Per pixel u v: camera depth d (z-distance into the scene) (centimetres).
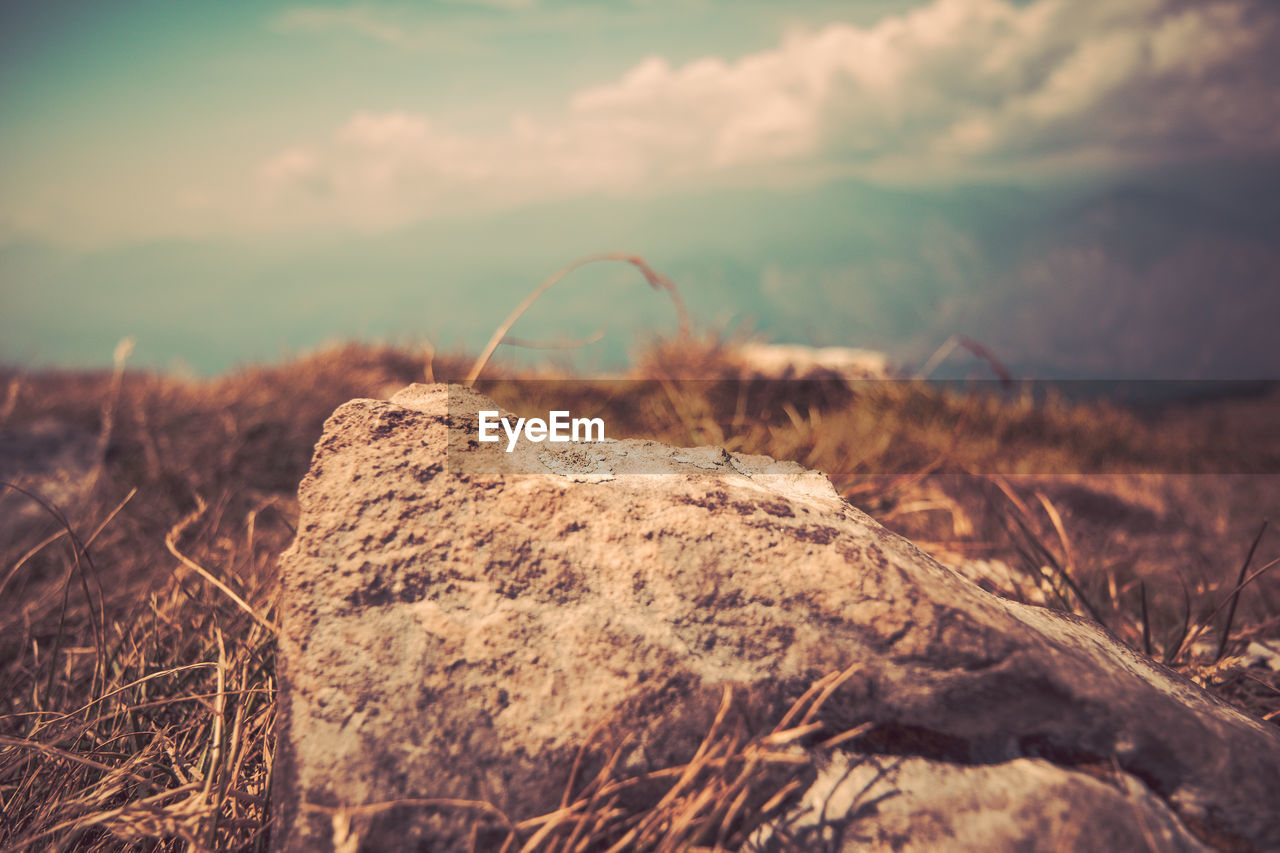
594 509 46
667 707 42
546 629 44
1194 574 102
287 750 42
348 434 49
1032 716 41
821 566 44
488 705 42
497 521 46
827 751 42
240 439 143
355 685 42
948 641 41
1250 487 174
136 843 46
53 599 78
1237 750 41
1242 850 39
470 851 40
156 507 113
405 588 45
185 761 50
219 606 65
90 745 53
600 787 41
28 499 109
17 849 44
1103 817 39
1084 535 110
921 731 42
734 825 41
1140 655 48
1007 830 39
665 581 44
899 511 95
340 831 39
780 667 42
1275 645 69
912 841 39
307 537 46
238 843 44
